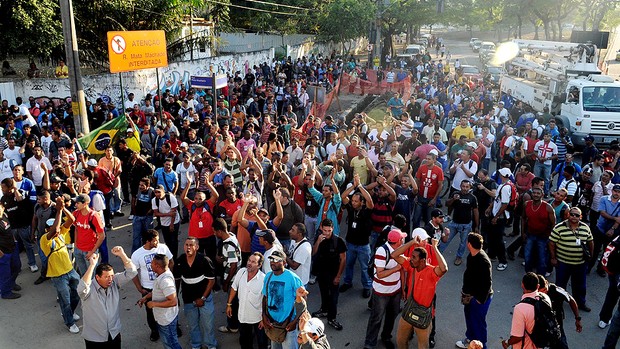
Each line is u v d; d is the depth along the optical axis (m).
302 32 46.22
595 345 7.45
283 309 6.19
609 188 10.12
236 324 7.50
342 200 8.77
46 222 8.45
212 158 11.38
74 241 8.32
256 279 6.48
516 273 9.72
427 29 111.69
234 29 39.22
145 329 7.75
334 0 43.38
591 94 18.83
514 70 27.61
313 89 23.53
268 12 40.59
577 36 26.33
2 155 10.98
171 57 26.77
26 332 7.63
